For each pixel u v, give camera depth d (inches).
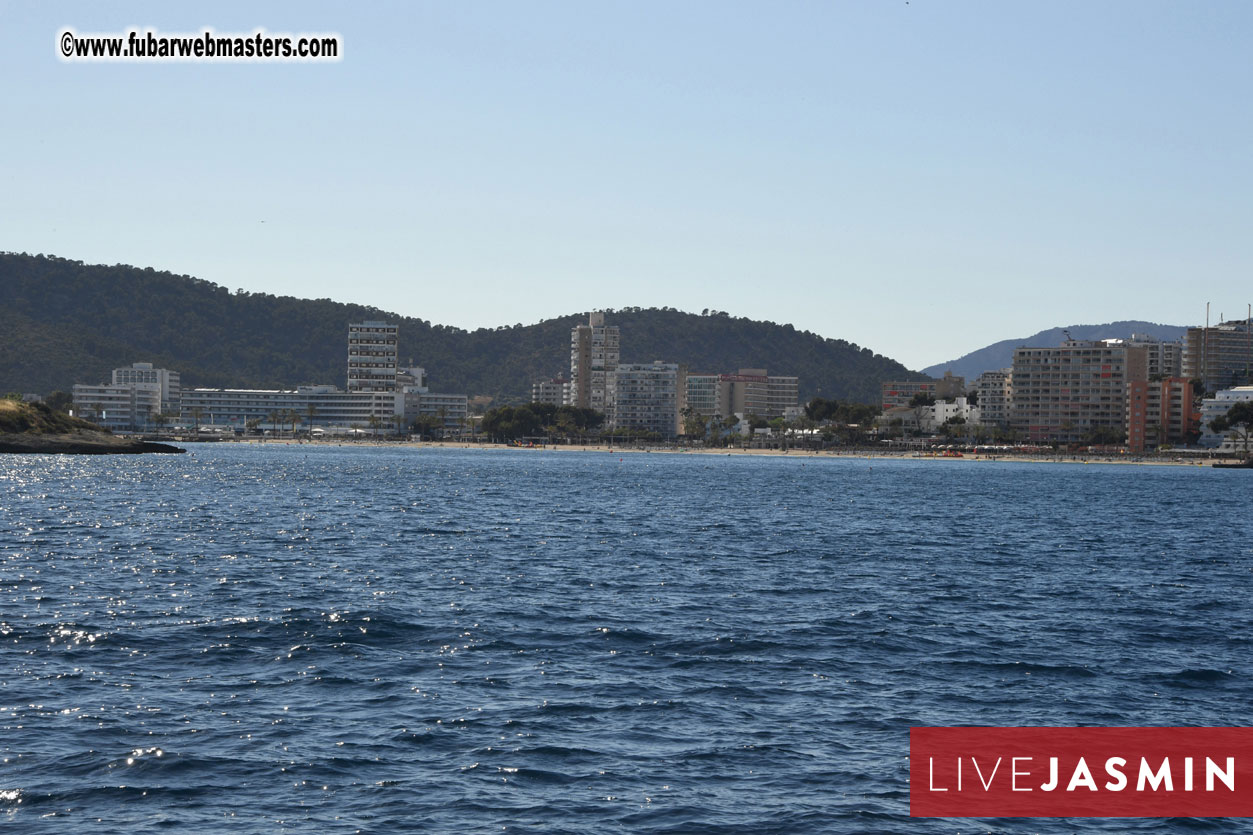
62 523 3622.0
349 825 1006.4
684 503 5556.1
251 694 1423.5
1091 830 1039.0
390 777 1125.7
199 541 3198.8
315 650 1683.1
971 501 6279.5
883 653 1742.1
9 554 2748.5
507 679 1525.6
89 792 1069.1
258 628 1841.8
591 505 5255.9
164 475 7185.0
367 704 1386.6
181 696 1403.8
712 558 3036.4
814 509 5265.8
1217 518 5241.1
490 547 3228.3
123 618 1908.2
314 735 1253.7
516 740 1248.8
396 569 2672.2
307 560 2812.5
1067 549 3528.5
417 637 1798.7
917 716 1380.4
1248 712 1432.1
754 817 1044.5
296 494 5610.2
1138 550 3550.7
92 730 1250.0
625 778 1136.8
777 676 1569.9
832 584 2544.3
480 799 1072.8
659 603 2201.0
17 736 1220.5
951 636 1899.6
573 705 1396.4
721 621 1998.0
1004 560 3152.1
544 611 2076.8
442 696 1429.6
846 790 1118.4
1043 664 1686.8
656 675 1563.7
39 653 1616.6
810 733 1299.2
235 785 1095.6
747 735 1284.4
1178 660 1736.0
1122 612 2217.0
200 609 2017.7
